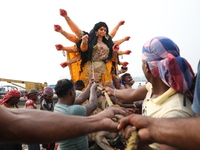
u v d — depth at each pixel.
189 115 1.26
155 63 1.44
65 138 1.05
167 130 0.84
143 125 0.94
